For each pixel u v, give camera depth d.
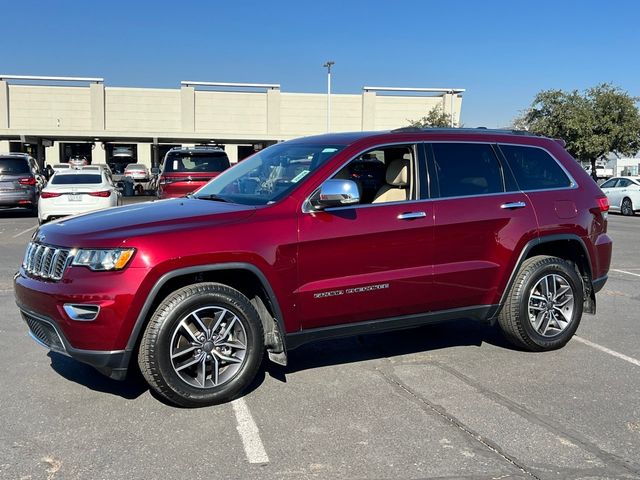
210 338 4.31
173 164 14.81
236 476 3.41
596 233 5.86
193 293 4.20
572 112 33.34
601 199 5.95
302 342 4.63
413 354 5.62
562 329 5.71
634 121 32.97
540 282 5.56
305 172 4.77
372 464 3.55
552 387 4.80
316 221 4.53
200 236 4.18
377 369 5.20
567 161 5.88
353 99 42.62
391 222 4.79
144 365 4.15
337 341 6.02
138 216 4.46
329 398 4.54
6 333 6.13
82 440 3.82
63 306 4.04
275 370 5.16
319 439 3.87
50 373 5.01
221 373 4.40
